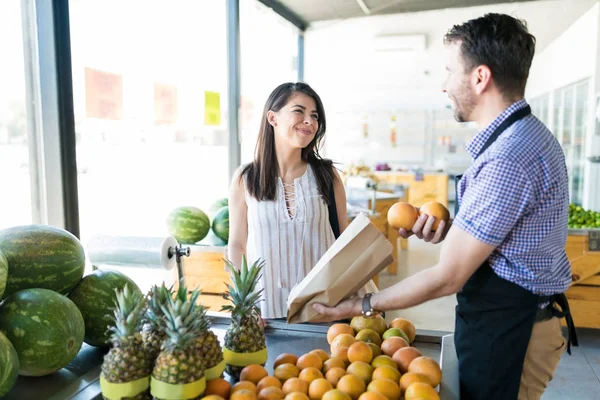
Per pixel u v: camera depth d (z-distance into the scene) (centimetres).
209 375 108
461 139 1073
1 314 119
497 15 123
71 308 125
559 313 129
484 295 124
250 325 122
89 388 117
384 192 632
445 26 871
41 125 241
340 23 916
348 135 1066
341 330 142
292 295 127
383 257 124
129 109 354
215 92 452
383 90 1012
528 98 1042
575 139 728
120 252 144
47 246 134
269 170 201
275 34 812
